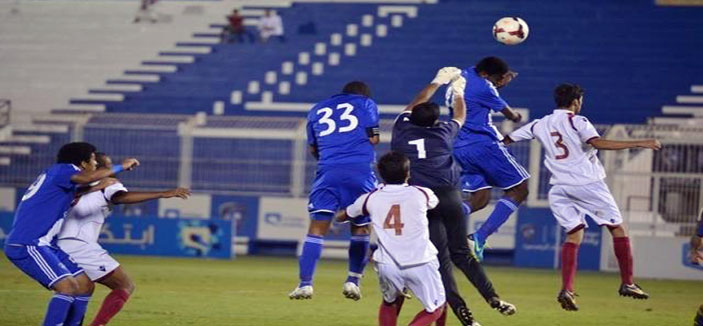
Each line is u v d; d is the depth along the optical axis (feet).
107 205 82.64
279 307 111.86
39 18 287.48
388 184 78.02
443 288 77.10
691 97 249.14
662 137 199.11
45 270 75.31
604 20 265.34
